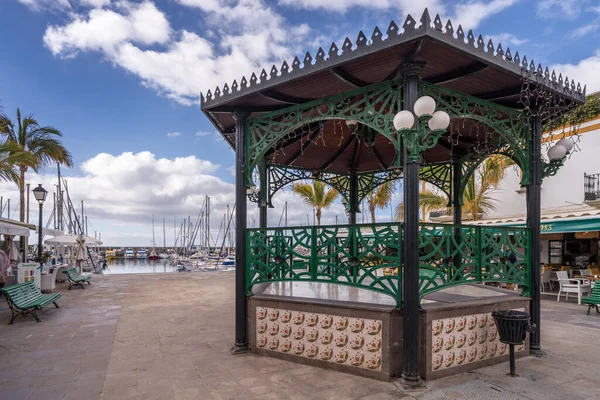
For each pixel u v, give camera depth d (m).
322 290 6.35
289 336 5.09
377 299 5.40
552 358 5.17
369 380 4.35
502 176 14.38
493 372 4.61
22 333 6.62
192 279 15.65
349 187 9.92
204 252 51.34
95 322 7.47
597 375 4.52
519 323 4.39
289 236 5.40
